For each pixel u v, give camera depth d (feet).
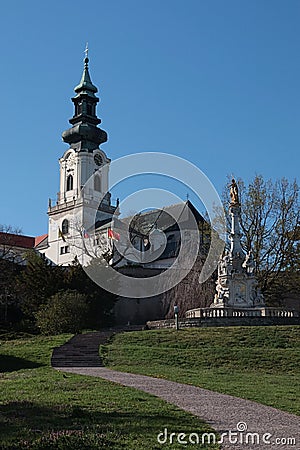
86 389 75.51
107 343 142.41
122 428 50.80
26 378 89.51
